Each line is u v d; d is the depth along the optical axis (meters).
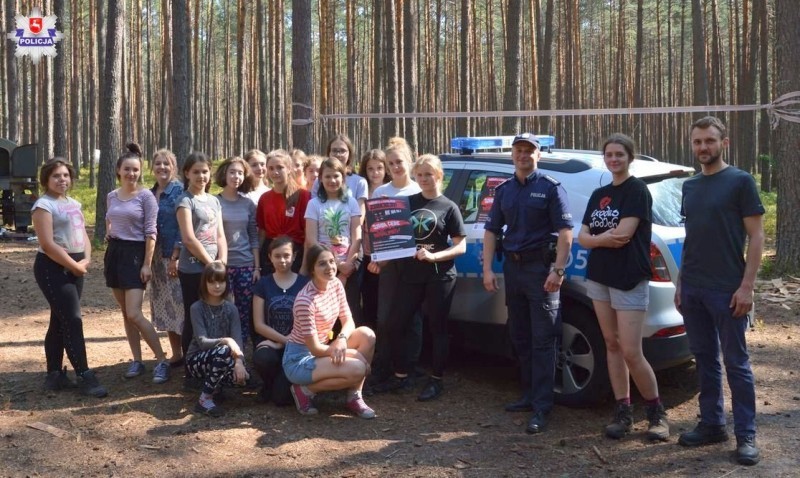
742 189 4.31
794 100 9.45
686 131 44.66
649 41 53.03
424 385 5.86
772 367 6.26
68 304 5.49
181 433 4.81
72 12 33.28
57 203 5.43
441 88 49.12
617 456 4.47
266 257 6.06
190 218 5.51
